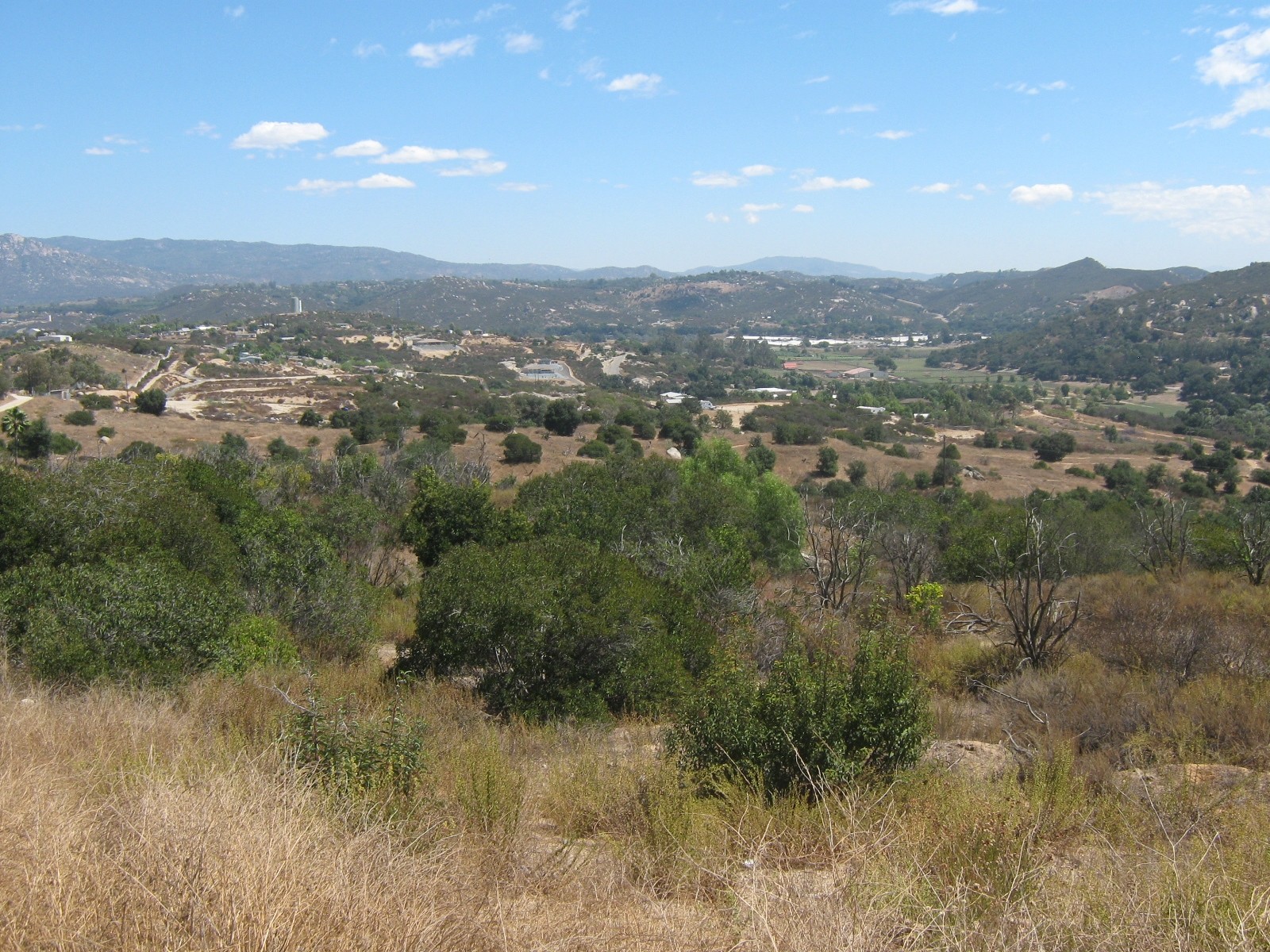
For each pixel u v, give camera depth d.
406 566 17.69
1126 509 20.80
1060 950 2.67
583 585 8.80
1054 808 3.96
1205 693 6.71
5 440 38.66
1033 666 8.73
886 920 2.75
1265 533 14.12
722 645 9.08
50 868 2.64
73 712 5.41
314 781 3.99
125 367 78.75
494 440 52.72
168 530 10.85
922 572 14.77
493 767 4.36
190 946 2.39
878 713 4.88
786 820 4.07
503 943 2.58
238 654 8.13
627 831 3.99
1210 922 2.74
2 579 8.41
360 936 2.50
